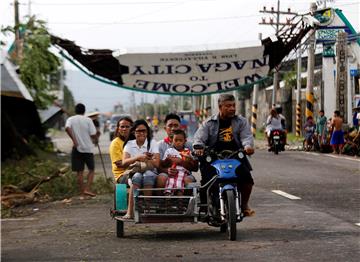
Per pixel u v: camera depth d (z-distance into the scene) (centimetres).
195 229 1017
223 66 2366
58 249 886
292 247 838
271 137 2780
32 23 2941
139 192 905
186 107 11538
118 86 2391
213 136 917
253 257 781
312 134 3008
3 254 866
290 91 5362
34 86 2870
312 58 3447
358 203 1256
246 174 902
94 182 1723
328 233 938
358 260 749
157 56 2350
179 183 914
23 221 1193
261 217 1105
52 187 1612
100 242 927
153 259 791
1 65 2280
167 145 960
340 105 2912
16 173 1939
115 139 1059
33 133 2992
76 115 1516
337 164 2206
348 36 3059
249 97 6556
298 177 1778
